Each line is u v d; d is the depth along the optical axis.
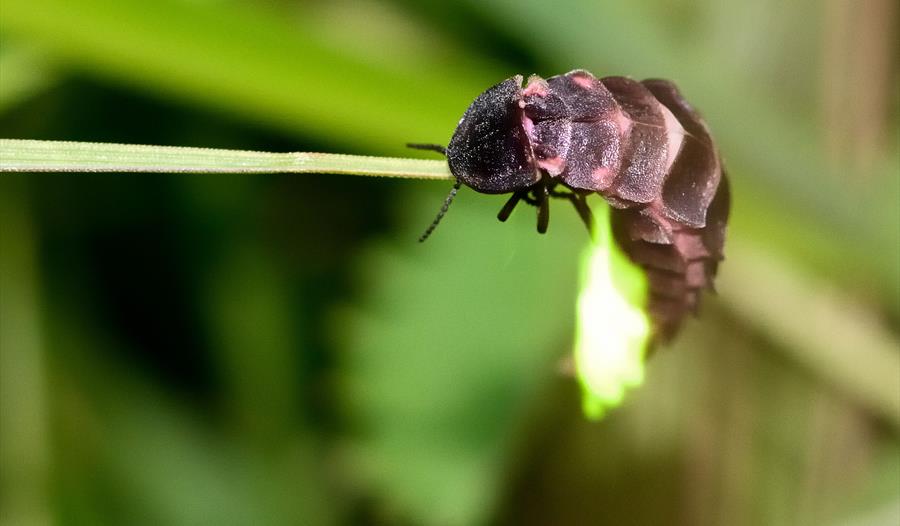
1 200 0.14
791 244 0.14
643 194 0.11
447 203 0.12
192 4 0.12
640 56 0.14
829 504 0.15
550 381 0.14
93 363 0.15
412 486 0.14
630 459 0.15
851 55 0.15
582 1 0.14
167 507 0.15
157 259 0.15
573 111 0.11
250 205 0.15
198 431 0.15
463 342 0.14
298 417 0.15
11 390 0.14
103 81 0.14
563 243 0.14
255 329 0.15
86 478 0.15
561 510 0.15
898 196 0.14
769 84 0.15
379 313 0.14
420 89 0.13
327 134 0.13
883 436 0.15
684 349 0.15
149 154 0.11
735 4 0.15
